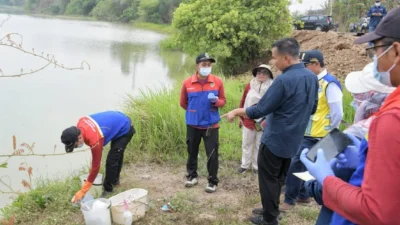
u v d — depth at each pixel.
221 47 17.16
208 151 4.59
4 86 12.82
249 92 5.05
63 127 8.93
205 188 4.71
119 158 4.52
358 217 1.29
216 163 4.64
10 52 17.84
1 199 5.10
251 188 4.84
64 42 28.80
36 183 5.36
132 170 5.53
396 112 1.22
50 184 4.99
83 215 3.96
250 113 3.31
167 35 42.16
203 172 5.38
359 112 2.71
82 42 29.83
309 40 18.22
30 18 49.34
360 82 2.46
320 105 3.82
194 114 4.55
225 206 4.31
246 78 11.92
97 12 63.41
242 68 18.55
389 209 1.20
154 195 4.65
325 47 15.72
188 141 4.74
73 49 25.28
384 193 1.20
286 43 3.18
